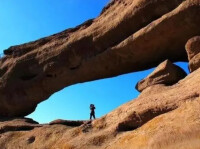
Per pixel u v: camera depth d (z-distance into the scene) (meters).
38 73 42.44
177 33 31.72
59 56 40.84
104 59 37.38
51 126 35.47
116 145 25.05
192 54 28.69
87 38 38.94
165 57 35.19
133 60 36.12
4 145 35.97
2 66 45.41
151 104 25.83
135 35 34.06
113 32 36.62
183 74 31.33
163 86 28.92
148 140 22.30
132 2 35.59
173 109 24.09
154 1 33.03
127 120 27.00
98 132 28.95
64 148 29.50
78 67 39.72
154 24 32.38
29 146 34.00
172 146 18.94
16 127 38.53
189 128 20.22
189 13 30.12
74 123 35.72
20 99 43.34
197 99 22.83
